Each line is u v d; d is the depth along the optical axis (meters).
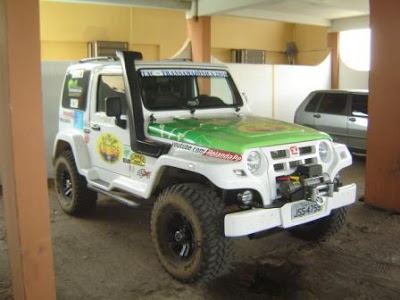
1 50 2.97
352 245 5.00
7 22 2.85
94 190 5.54
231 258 3.94
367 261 4.58
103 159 5.36
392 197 6.11
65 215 6.13
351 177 8.35
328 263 4.54
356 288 4.03
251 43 17.59
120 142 4.99
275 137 4.13
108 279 4.23
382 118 6.11
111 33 14.23
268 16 12.71
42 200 3.13
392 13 5.84
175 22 15.34
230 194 4.10
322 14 13.33
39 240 3.15
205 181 4.25
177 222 4.26
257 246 4.98
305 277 4.24
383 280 4.18
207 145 4.03
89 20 13.80
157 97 4.86
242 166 3.80
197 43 11.56
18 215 3.04
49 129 7.95
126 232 5.48
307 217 4.10
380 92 6.10
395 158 6.02
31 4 2.92
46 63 7.81
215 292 3.96
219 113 5.22
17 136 2.98
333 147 4.52
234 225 3.67
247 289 4.01
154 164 4.48
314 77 14.24
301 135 4.30
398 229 5.48
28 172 3.05
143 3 10.65
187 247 4.14
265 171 3.94
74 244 5.09
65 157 5.94
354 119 9.41
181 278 4.09
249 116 5.29
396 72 5.89
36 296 3.18
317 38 17.75
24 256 3.10
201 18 11.44
